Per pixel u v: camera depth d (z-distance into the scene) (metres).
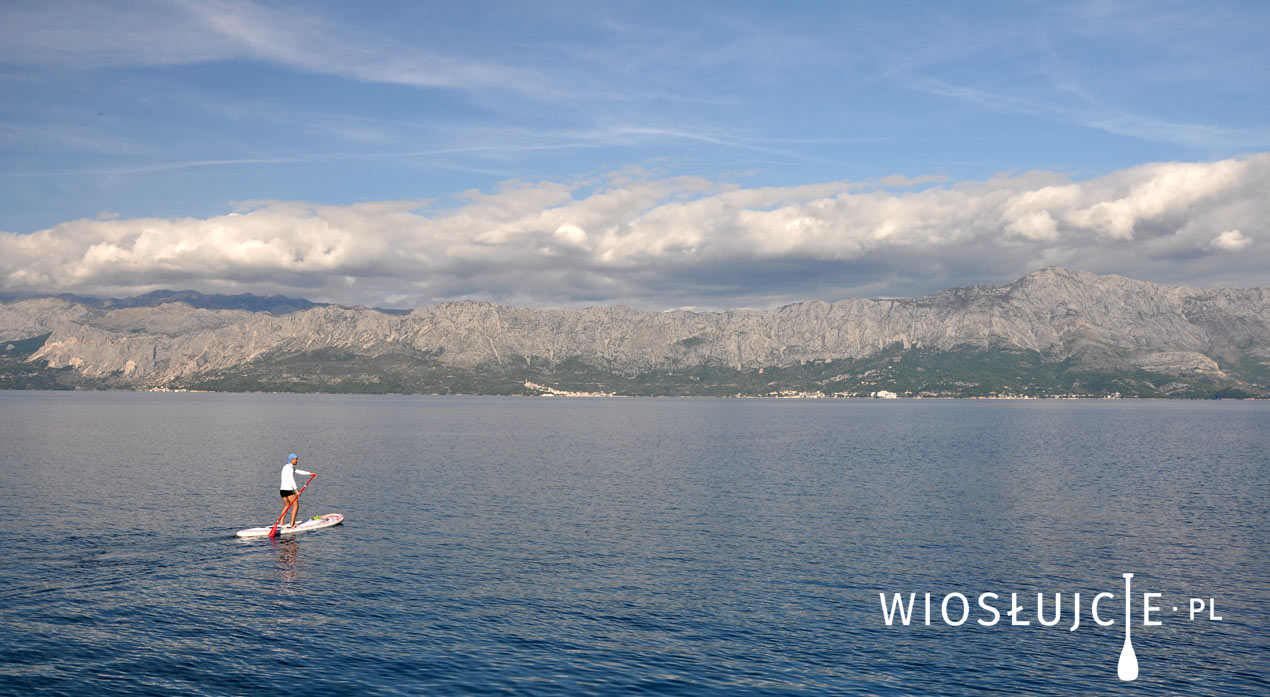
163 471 91.06
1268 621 38.44
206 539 52.09
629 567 46.88
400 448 132.25
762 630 35.97
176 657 31.30
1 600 37.75
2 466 94.56
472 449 132.38
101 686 28.42
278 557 47.69
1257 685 30.73
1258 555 51.97
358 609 37.75
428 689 28.72
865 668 31.78
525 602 39.41
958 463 114.06
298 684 28.95
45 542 50.03
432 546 51.62
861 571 46.69
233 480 83.25
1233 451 140.38
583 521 61.81
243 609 37.41
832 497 76.69
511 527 58.78
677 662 31.89
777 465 109.44
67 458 105.44
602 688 29.16
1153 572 47.25
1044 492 81.56
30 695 27.50
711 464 110.12
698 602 39.97
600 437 172.62
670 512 66.81
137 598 38.69
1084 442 164.50
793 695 28.95
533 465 105.62
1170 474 100.56
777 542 54.59
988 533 58.50
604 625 36.22
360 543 52.06
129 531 54.19
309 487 79.69
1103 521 64.00
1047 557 50.88
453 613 37.44
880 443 159.00
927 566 48.09
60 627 34.31
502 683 29.41
